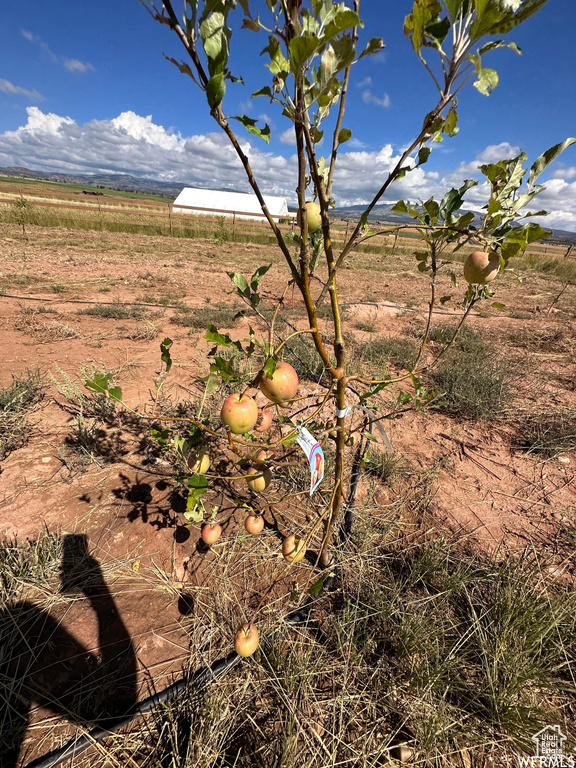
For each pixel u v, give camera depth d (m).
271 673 1.73
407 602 2.01
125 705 1.64
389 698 1.66
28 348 5.11
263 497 2.66
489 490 2.91
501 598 1.95
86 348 5.25
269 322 1.31
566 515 2.67
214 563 2.24
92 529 2.40
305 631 1.91
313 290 10.72
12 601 1.99
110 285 9.76
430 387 4.43
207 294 9.60
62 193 79.00
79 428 3.11
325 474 2.84
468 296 1.59
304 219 1.07
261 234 30.16
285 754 1.42
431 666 1.72
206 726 1.54
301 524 2.51
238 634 1.48
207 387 1.48
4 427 3.18
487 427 3.77
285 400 1.27
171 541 2.36
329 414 3.68
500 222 1.25
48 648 1.81
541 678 1.67
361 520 2.53
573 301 11.19
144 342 5.64
